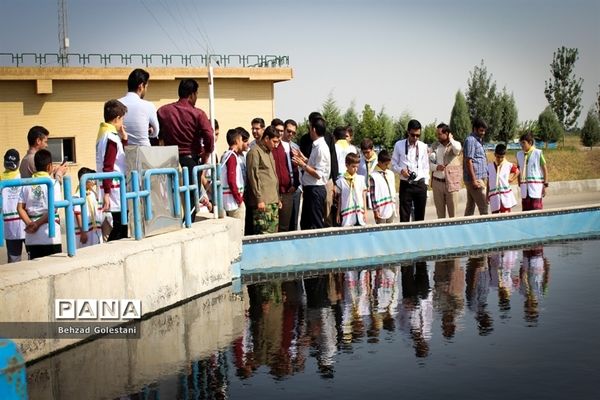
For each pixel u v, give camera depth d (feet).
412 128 41.78
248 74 82.99
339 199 39.55
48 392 18.26
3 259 42.88
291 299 29.07
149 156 28.14
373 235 39.09
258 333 23.86
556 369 19.75
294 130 38.99
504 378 19.04
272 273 35.01
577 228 47.14
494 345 22.08
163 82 79.82
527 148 47.50
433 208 69.05
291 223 39.86
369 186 41.70
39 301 21.22
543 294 28.99
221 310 27.30
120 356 21.42
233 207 36.27
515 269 34.58
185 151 31.83
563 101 192.03
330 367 20.13
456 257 38.45
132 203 27.20
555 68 191.93
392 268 35.53
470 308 26.89
